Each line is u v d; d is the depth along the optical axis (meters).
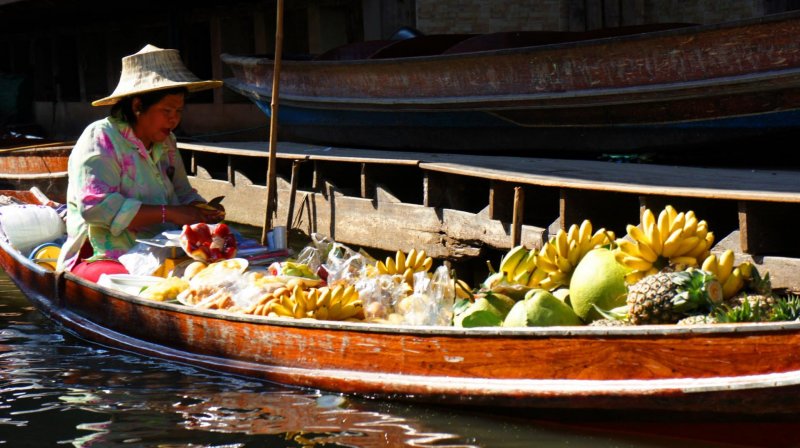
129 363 5.64
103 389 5.15
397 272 5.67
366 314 5.20
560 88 9.58
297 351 4.98
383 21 13.95
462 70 10.26
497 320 4.68
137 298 5.81
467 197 9.05
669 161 9.65
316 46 15.08
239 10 16.77
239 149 10.91
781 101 8.36
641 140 9.50
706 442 3.98
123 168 6.35
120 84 6.38
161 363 5.63
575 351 4.05
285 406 4.75
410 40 11.77
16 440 4.41
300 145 12.13
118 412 4.77
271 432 4.41
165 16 18.86
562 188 6.92
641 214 6.53
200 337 5.47
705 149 9.27
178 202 6.81
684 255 4.48
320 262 6.07
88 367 5.58
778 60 8.13
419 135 11.38
